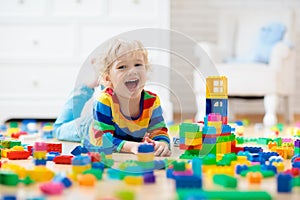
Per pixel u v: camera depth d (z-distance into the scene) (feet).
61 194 3.49
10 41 10.75
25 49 10.75
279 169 4.48
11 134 7.77
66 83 10.74
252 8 14.51
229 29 12.83
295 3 14.43
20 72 10.77
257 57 11.82
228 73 11.12
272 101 11.08
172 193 3.55
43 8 10.68
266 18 12.60
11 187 3.71
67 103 7.38
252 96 11.89
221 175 3.91
